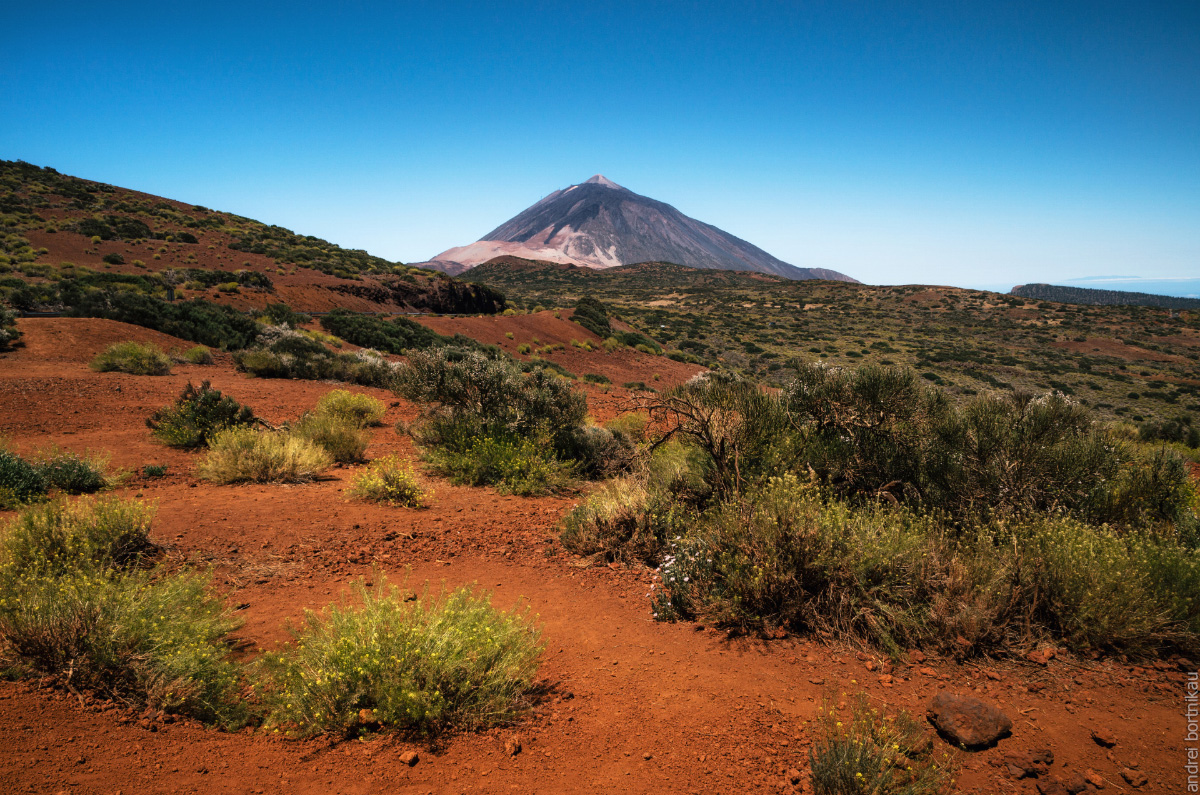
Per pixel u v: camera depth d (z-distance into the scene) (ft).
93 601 10.52
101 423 37.37
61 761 7.91
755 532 15.88
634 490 22.44
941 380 190.49
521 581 17.74
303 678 10.14
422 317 172.45
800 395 23.93
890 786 8.83
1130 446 23.67
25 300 86.33
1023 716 11.46
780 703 11.72
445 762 9.36
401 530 21.90
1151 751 10.52
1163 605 14.19
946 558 15.58
